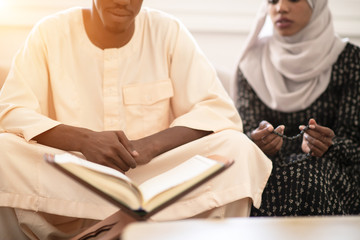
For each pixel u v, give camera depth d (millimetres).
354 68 2494
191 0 3105
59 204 1699
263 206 2066
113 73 1987
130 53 2021
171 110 2115
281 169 2109
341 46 2533
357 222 1096
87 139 1729
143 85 2006
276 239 993
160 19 2105
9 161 1679
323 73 2520
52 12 2883
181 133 1858
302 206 2039
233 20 3107
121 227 1434
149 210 1282
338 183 2189
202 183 1353
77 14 2023
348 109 2439
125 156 1684
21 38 2799
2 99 1883
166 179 1399
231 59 3100
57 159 1316
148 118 1996
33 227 1699
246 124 2486
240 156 1781
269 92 2551
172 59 2062
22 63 1942
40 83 1953
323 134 2143
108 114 1964
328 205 2027
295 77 2521
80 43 1991
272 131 2092
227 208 1766
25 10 2828
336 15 3248
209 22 3082
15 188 1678
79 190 1716
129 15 1895
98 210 1719
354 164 2322
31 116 1803
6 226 1719
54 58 1960
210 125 1905
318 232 1031
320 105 2490
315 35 2529
